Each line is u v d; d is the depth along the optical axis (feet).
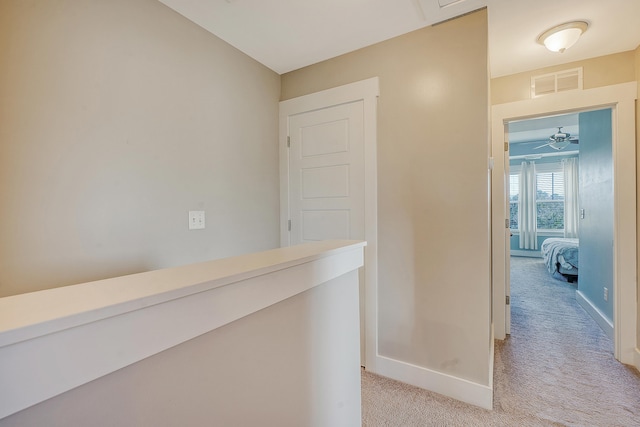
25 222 3.88
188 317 1.88
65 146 4.23
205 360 2.09
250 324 2.47
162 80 5.48
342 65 7.38
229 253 6.84
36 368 1.27
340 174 7.49
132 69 5.02
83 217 4.42
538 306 11.54
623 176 7.17
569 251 15.21
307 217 8.02
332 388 3.69
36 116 3.96
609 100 7.23
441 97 6.14
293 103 8.14
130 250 4.99
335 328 3.74
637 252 7.09
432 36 6.23
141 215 5.15
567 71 7.70
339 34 6.54
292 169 8.25
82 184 4.41
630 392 6.10
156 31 5.38
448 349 6.10
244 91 7.29
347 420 4.01
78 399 1.44
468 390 5.85
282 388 2.86
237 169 7.10
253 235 7.55
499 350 8.03
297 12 5.78
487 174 5.75
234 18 5.95
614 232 7.45
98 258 4.58
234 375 2.33
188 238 5.94
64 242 4.23
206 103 6.32
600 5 5.55
